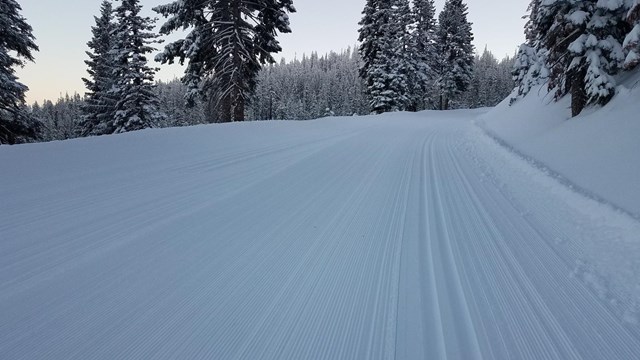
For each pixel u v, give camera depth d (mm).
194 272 3471
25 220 4461
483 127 18031
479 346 2564
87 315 2770
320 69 155625
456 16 49531
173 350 2453
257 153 9453
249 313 2887
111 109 29609
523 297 3211
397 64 40781
